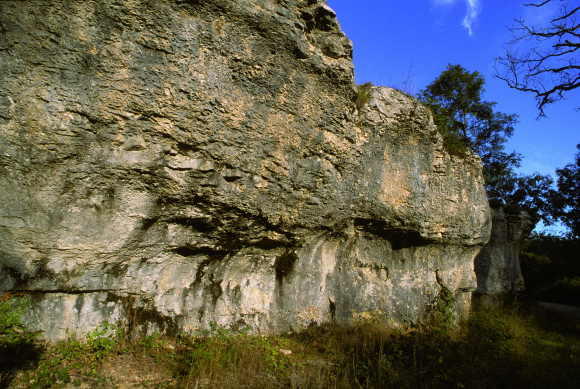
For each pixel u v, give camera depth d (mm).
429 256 7359
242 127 4180
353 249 6250
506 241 13555
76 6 3150
